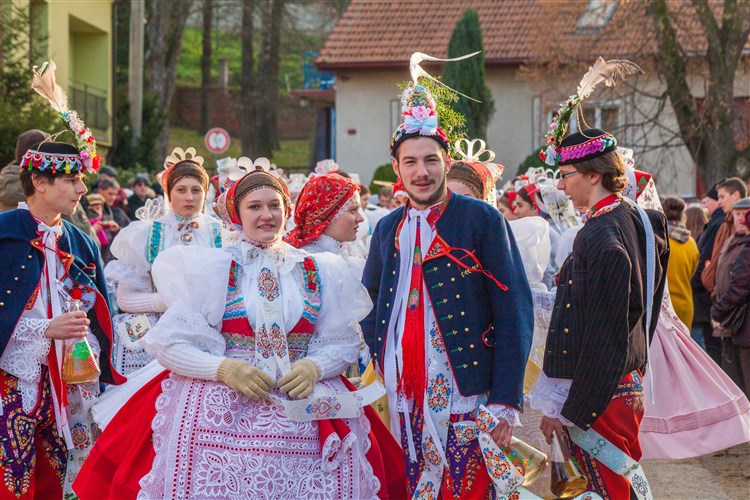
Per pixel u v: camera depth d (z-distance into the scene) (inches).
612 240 156.8
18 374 169.9
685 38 815.1
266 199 150.6
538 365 209.0
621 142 827.4
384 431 161.2
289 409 144.9
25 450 170.6
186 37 1979.6
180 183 231.1
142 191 522.9
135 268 228.1
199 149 1595.7
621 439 161.5
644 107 885.8
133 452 146.5
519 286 154.3
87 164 176.9
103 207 454.6
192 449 142.1
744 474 246.2
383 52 994.7
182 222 231.9
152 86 1248.8
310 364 148.8
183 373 144.9
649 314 163.5
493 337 153.9
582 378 155.7
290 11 1699.1
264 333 148.3
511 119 971.3
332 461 147.9
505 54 956.6
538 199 251.6
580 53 837.2
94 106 879.7
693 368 223.8
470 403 151.9
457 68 868.0
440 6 1042.1
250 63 1603.1
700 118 783.1
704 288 350.0
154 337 146.1
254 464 142.9
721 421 220.4
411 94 156.7
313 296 153.3
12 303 170.4
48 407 174.9
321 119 1165.1
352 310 155.3
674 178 895.7
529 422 205.6
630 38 823.1
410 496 156.3
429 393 152.9
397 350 156.5
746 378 284.8
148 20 1417.3
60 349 174.2
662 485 236.7
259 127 1573.6
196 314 146.7
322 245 207.9
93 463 152.5
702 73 796.6
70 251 181.3
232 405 144.5
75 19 853.2
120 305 228.7
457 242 154.3
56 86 176.4
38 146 177.2
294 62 1834.4
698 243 357.4
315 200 206.4
